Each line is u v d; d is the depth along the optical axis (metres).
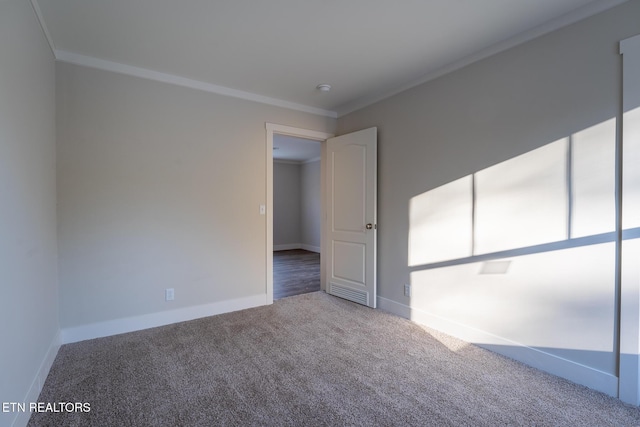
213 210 3.25
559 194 2.09
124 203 2.78
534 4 1.94
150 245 2.91
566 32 2.05
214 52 2.55
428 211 2.96
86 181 2.61
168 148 2.98
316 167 8.09
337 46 2.46
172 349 2.47
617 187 1.86
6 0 1.45
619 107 1.84
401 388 1.96
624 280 1.83
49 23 2.12
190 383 2.00
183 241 3.08
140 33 2.26
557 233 2.11
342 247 3.86
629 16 1.80
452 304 2.76
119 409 1.74
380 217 3.48
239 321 3.08
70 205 2.55
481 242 2.54
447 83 2.79
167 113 2.97
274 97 3.58
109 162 2.71
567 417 1.70
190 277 3.12
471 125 2.61
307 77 3.04
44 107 2.15
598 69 1.92
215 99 3.24
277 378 2.07
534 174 2.21
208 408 1.76
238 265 3.42
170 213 3.01
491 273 2.47
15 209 1.53
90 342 2.58
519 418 1.69
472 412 1.73
